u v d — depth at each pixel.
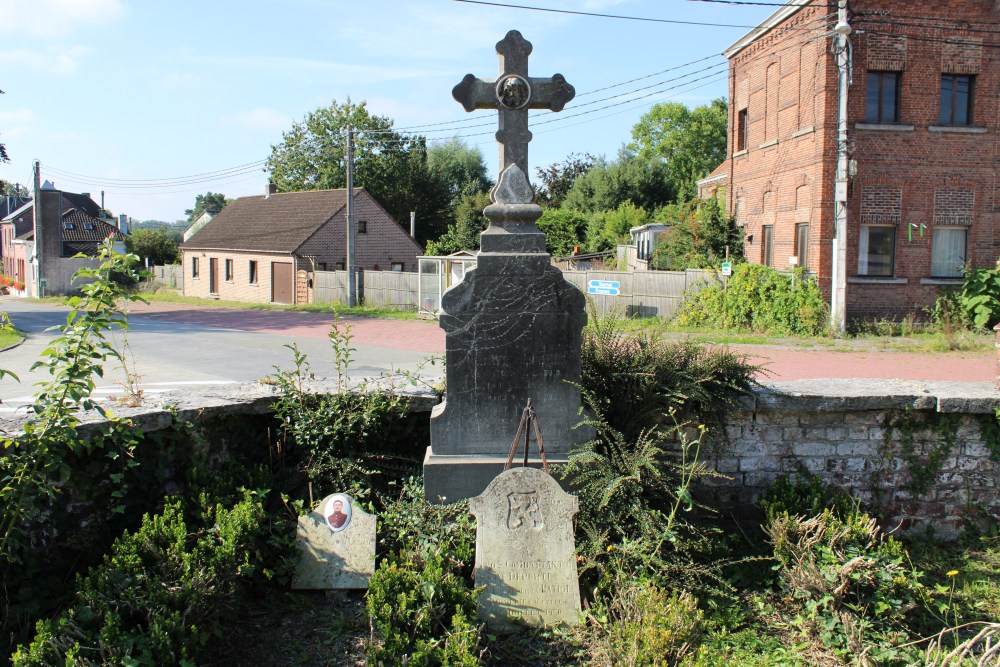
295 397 5.91
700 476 6.23
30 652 3.46
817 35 20.06
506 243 5.50
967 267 20.27
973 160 20.53
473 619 4.38
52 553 4.52
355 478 5.79
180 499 4.82
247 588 4.82
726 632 4.70
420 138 54.59
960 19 20.08
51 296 48.50
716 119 56.88
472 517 5.17
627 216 42.44
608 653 4.02
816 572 4.75
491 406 5.53
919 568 5.68
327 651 4.30
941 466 6.30
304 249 38.94
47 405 4.30
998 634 3.87
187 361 16.38
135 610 3.86
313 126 53.88
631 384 5.88
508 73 5.61
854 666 4.31
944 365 14.89
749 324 20.91
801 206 21.50
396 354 17.64
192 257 47.41
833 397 6.15
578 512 4.98
